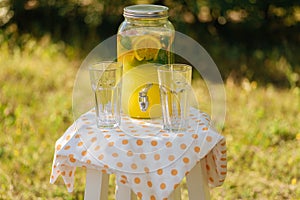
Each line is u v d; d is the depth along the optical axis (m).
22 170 3.84
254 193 3.63
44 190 3.62
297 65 5.77
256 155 4.07
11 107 4.77
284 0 5.93
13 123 4.52
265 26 6.04
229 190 3.65
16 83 5.22
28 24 6.35
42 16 6.32
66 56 5.90
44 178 3.78
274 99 5.04
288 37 6.07
